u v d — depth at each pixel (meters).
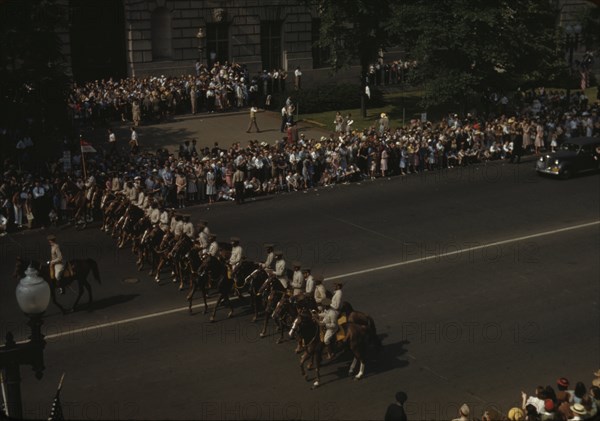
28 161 49.16
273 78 70.75
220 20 70.56
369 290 34.41
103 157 50.03
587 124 61.72
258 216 44.78
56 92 49.84
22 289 16.38
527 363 27.94
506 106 66.62
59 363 27.62
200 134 59.75
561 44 78.19
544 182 52.59
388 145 53.59
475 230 42.72
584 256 38.78
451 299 33.59
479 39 60.47
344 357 28.47
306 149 51.06
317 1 67.69
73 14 66.25
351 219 44.31
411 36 62.34
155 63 68.75
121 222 39.69
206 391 25.72
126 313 32.09
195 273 32.47
